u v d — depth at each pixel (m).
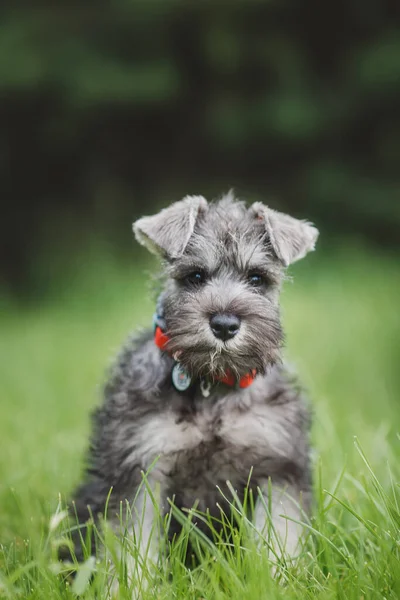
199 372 3.53
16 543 3.55
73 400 6.82
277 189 17.61
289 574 2.92
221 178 18.03
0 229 17.23
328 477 4.11
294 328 9.42
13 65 15.66
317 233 4.16
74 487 4.12
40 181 17.73
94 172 18.00
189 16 16.17
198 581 2.96
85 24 16.14
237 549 2.99
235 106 16.67
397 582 2.77
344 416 5.57
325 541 3.03
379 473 4.10
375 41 17.12
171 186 18.05
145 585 3.08
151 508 3.44
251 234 3.91
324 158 17.28
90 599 2.80
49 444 5.18
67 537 3.48
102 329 10.88
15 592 2.80
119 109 16.77
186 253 3.82
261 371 3.60
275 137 16.84
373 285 12.83
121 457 3.51
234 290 3.64
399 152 16.80
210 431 3.51
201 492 3.63
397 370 7.77
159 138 18.30
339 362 8.01
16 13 16.12
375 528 3.18
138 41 16.25
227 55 16.17
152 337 3.94
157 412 3.54
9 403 7.01
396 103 16.78
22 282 16.00
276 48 16.61
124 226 17.31
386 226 16.69
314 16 17.30
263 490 3.57
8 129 17.28
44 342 10.36
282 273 4.00
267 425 3.57
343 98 16.77
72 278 14.54
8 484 4.22
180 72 16.69
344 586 2.86
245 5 16.02
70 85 15.78
